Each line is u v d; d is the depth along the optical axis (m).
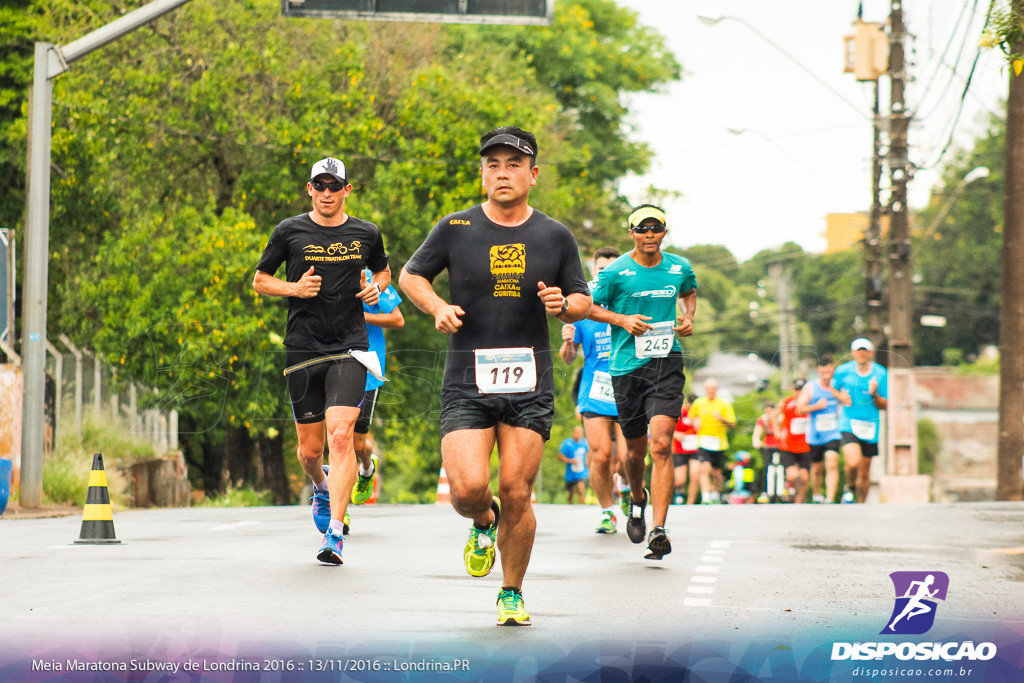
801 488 32.69
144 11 25.77
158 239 43.00
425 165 48.69
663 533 15.38
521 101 55.03
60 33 43.88
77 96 44.38
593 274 19.48
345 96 48.53
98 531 17.09
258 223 48.31
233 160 49.28
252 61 46.97
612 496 19.61
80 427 32.44
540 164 55.56
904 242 45.72
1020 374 39.06
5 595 11.87
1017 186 38.88
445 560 15.20
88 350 39.22
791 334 109.44
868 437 30.02
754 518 22.94
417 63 52.78
